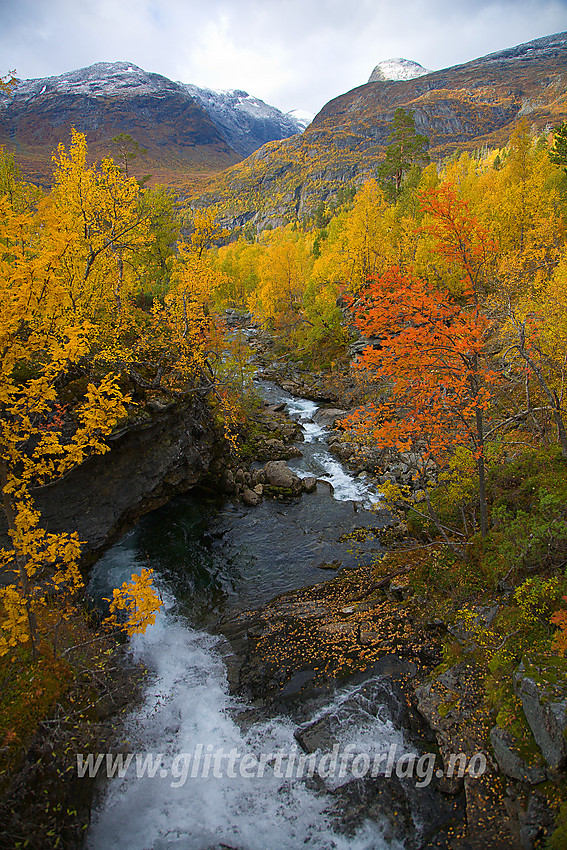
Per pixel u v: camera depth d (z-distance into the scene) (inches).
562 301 597.3
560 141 1205.1
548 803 247.3
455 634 392.2
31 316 259.1
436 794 286.7
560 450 489.1
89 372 482.0
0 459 280.8
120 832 276.1
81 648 366.6
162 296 911.0
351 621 439.2
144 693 369.4
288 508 684.7
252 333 2031.3
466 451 508.7
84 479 469.1
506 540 407.5
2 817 236.4
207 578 527.5
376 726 334.3
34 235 403.9
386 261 1349.7
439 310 414.9
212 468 723.4
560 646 298.8
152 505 589.6
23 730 271.4
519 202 1048.2
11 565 401.4
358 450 864.9
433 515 478.0
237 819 282.5
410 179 1694.1
